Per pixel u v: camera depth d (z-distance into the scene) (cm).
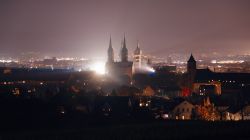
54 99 14375
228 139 9731
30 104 12594
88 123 11200
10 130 10062
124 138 9544
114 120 11806
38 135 9588
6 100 12888
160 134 9825
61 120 11431
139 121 11688
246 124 10725
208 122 11031
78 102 14125
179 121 11550
